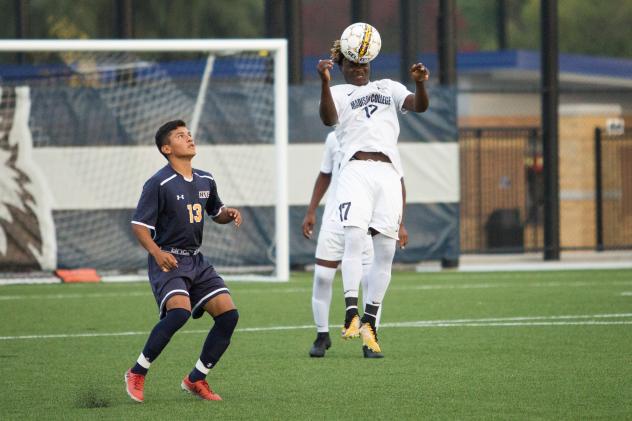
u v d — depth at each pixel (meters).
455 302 44.81
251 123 58.69
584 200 81.62
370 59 29.23
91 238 57.28
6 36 119.06
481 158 82.81
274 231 58.75
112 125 57.69
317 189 32.44
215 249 58.25
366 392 25.02
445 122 61.22
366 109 29.17
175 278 23.78
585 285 52.06
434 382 26.20
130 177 57.72
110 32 123.31
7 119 56.16
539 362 29.06
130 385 23.80
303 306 43.91
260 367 28.84
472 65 84.25
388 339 34.03
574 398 23.95
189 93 58.47
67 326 38.31
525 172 83.19
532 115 84.94
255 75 59.31
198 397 24.53
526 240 85.25
